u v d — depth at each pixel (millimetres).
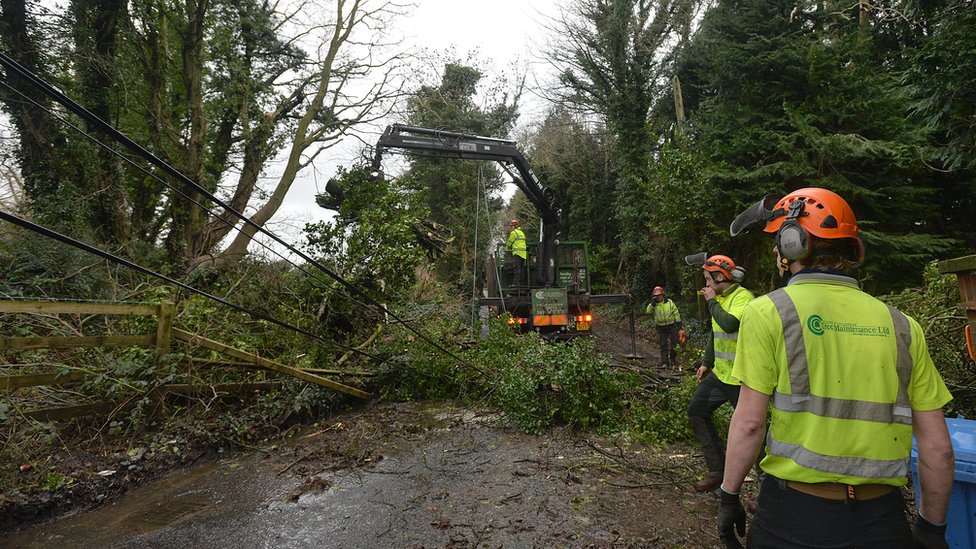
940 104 6543
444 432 6062
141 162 11594
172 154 12445
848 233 1697
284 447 5613
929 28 10477
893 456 1514
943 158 7020
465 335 11148
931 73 6590
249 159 15227
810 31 13086
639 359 11242
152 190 12445
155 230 12500
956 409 4609
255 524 3850
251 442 5719
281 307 7902
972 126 6410
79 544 3617
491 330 9312
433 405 7289
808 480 1545
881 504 1513
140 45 11664
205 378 5996
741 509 1771
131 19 11516
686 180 11867
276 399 6492
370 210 10086
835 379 1562
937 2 6469
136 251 10391
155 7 11703
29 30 9562
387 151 11500
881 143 10133
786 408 1600
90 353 5738
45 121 9617
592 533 3562
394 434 5996
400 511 4004
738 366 1705
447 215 24828
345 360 7914
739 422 1675
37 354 5523
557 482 4477
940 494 1523
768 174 11062
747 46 12078
